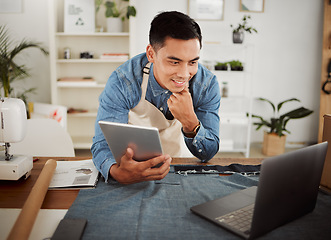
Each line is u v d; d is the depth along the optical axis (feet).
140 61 4.93
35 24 12.91
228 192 3.70
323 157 3.11
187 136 4.64
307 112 12.66
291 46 13.88
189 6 13.32
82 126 13.78
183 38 3.67
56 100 12.34
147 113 5.31
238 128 14.44
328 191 3.76
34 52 13.12
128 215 3.11
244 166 4.56
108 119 4.74
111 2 12.39
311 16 13.69
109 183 3.93
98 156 4.18
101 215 3.10
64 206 3.33
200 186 3.87
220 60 13.82
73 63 13.11
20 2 12.72
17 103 3.93
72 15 12.35
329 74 13.64
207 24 13.51
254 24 13.61
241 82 14.07
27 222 2.74
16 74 12.10
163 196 3.56
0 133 3.85
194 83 4.97
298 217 3.07
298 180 2.87
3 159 3.98
